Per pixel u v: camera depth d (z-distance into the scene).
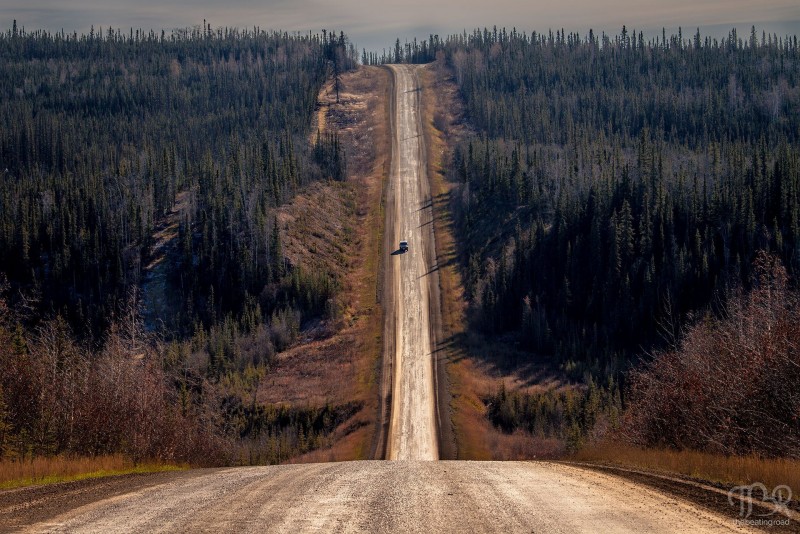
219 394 180.62
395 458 151.88
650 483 40.31
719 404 62.00
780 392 57.59
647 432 74.00
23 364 79.75
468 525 28.94
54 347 85.62
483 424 172.12
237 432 163.25
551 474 44.88
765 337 62.62
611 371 193.88
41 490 39.41
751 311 71.75
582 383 195.25
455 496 35.31
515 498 34.91
